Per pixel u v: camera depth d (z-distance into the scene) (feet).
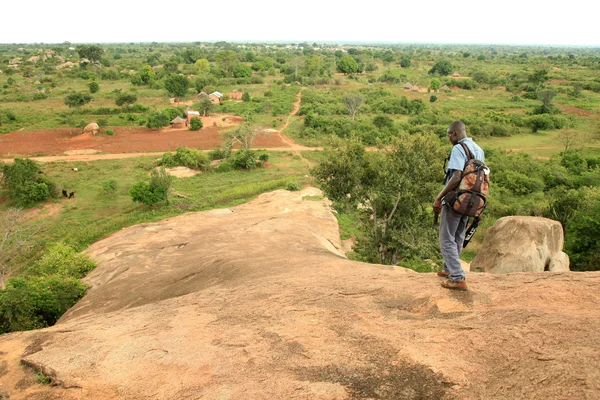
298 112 191.42
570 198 70.49
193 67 313.94
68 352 14.14
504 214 81.82
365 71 362.33
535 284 14.28
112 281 42.65
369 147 138.62
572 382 8.71
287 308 15.56
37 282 46.73
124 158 127.85
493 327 11.56
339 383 10.61
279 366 11.77
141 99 218.18
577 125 166.61
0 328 38.40
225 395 10.80
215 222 68.59
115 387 12.06
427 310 13.64
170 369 12.48
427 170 44.39
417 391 9.89
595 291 13.14
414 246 47.62
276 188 100.37
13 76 296.51
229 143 132.36
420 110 191.72
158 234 64.03
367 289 16.31
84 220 83.87
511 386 9.24
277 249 43.32
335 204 53.26
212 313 16.47
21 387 12.99
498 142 149.38
